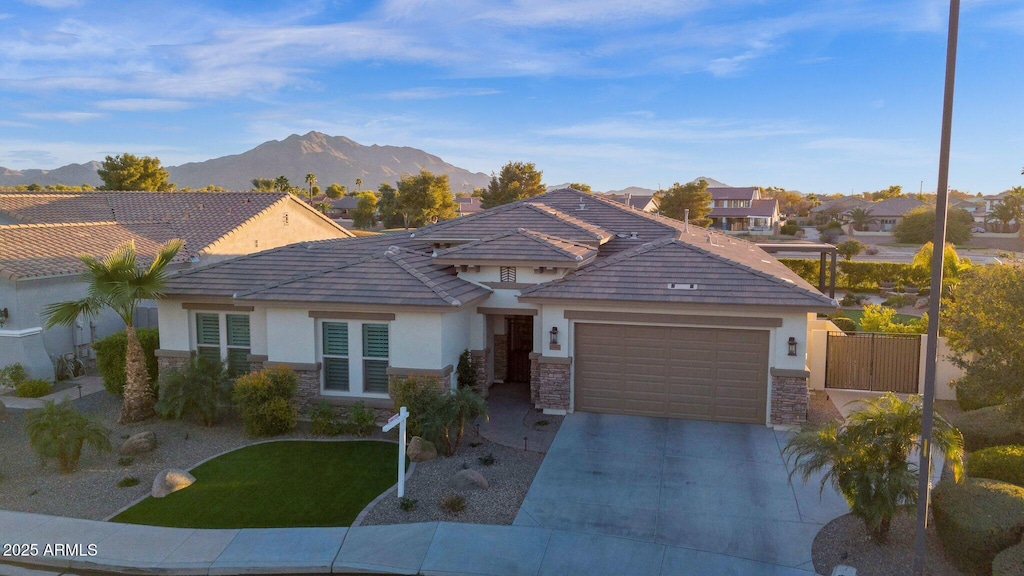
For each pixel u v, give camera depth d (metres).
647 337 15.83
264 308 16.30
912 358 17.88
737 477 12.43
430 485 12.05
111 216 33.50
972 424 13.62
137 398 15.78
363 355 15.79
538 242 17.66
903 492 9.23
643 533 10.34
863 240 86.31
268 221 33.44
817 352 18.45
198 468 12.93
